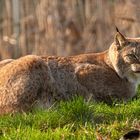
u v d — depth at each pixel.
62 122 10.24
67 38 23.00
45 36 22.86
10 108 11.23
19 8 23.66
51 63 11.90
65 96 11.88
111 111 10.88
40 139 9.38
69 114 10.41
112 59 12.39
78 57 12.41
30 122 10.23
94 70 12.18
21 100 11.23
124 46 12.20
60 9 23.14
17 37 23.34
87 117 10.43
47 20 22.88
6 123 10.22
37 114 10.54
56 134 9.58
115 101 12.01
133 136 8.73
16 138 9.42
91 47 22.62
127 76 12.27
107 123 10.30
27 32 23.20
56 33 22.83
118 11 22.39
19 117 10.44
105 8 22.78
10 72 11.45
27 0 23.47
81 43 22.83
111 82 12.22
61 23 23.00
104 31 22.61
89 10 23.11
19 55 23.19
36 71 11.50
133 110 10.85
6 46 23.36
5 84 11.34
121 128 9.88
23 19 23.36
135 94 12.54
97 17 22.88
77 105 10.55
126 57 12.12
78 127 10.04
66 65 12.08
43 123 10.19
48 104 11.60
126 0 22.50
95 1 22.97
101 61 12.48
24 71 11.42
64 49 22.78
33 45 23.06
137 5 22.22
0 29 24.00
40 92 11.52
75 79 12.04
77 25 23.11
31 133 9.56
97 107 11.00
